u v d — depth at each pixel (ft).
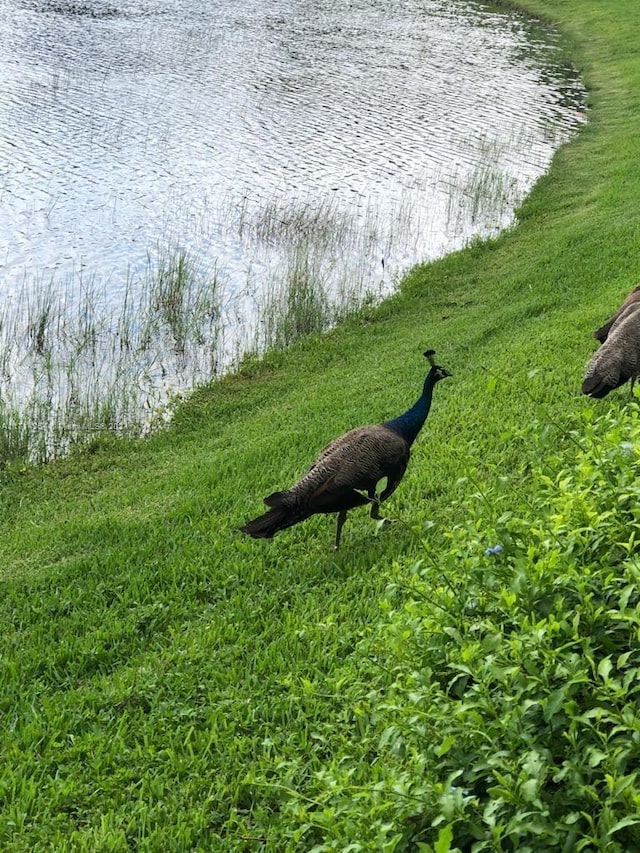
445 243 62.80
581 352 35.86
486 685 13.83
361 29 132.77
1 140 79.00
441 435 30.89
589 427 19.51
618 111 90.84
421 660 15.58
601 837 11.36
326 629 20.75
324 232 63.31
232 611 22.93
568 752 13.19
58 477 36.58
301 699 19.17
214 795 17.13
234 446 35.68
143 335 49.88
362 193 70.90
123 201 67.56
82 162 74.90
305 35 126.62
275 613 22.86
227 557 25.57
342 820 13.24
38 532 30.09
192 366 47.42
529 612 14.87
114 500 32.40
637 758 12.85
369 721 17.38
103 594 24.72
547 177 73.87
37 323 50.39
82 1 140.36
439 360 40.14
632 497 16.69
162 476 34.32
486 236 63.36
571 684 13.20
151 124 85.56
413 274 57.00
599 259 50.75
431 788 12.64
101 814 17.06
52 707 20.15
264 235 62.75
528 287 49.57
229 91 97.55
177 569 25.18
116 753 18.56
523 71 110.73
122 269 57.41
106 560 26.23
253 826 16.48
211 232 63.16
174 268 56.80
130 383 45.68
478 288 52.60
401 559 23.41
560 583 14.94
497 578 16.11
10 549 29.12
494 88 102.68
